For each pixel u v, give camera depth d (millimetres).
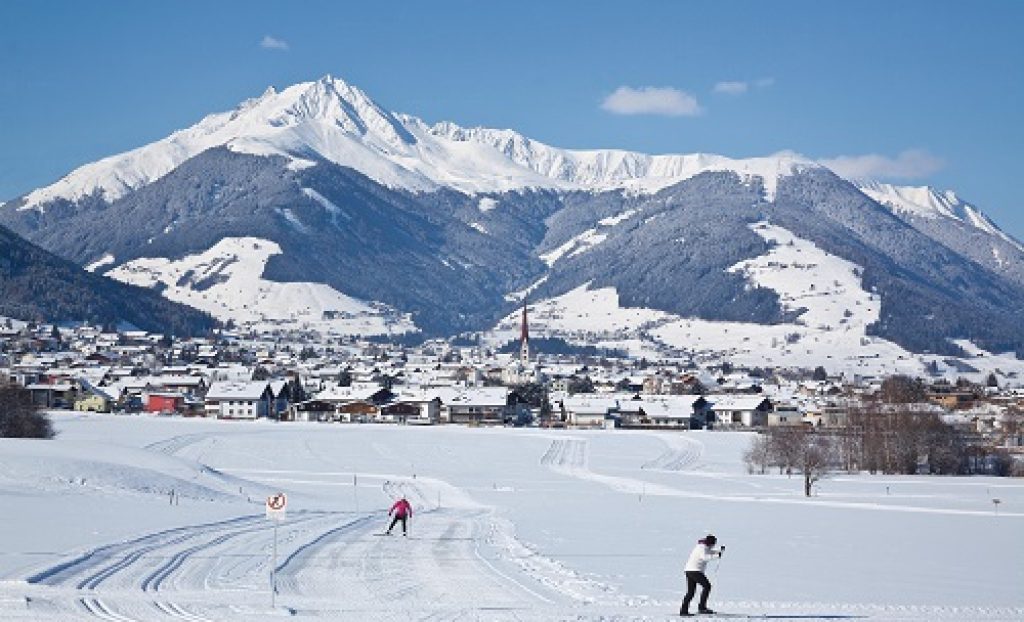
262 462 151250
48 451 98000
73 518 63469
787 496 115188
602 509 94438
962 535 77250
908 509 99688
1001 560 63219
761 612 41875
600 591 46125
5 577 42219
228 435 193000
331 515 78312
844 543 70812
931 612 42719
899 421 166375
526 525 77375
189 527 62094
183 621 35906
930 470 162750
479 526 73312
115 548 51781
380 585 45656
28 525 59312
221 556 51500
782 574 54844
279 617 36938
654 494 114562
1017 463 167625
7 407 152000
